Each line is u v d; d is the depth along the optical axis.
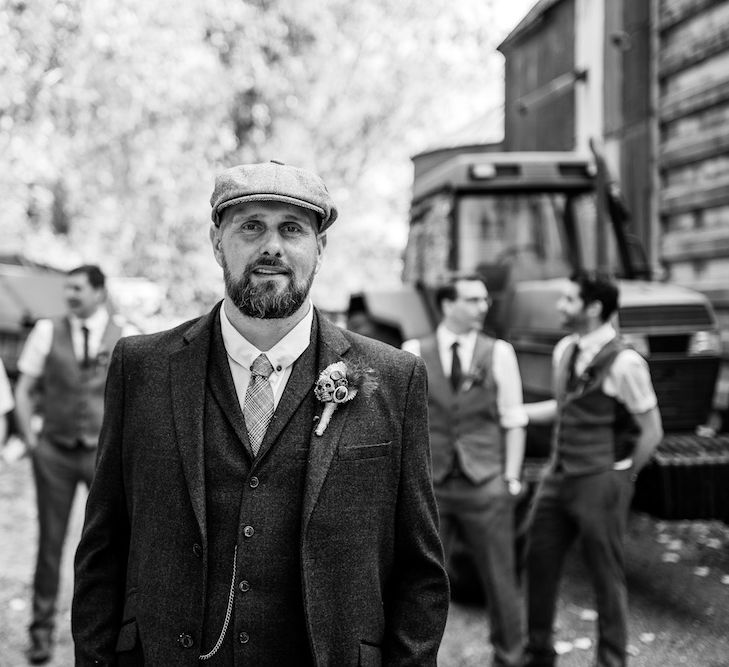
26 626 4.04
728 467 3.93
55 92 9.32
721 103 5.72
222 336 1.74
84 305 3.79
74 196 12.39
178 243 11.95
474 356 3.59
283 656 1.58
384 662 1.68
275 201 1.62
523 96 9.55
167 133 10.77
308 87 13.34
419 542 1.71
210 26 11.07
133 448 1.68
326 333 1.78
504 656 3.30
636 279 5.24
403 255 6.58
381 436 1.68
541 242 5.39
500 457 3.54
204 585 1.58
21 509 6.16
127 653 1.64
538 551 3.45
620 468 3.29
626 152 6.96
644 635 3.90
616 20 7.15
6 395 3.87
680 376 4.47
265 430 1.66
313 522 1.59
